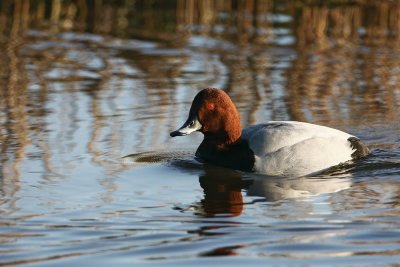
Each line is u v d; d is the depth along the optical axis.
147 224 9.95
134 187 11.52
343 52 20.28
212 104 12.80
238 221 10.04
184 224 9.95
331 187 11.56
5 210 10.47
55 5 24.88
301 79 17.64
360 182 11.74
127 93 16.56
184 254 8.91
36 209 10.52
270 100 15.97
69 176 11.91
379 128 14.16
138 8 25.61
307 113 15.07
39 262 8.71
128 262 8.69
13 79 17.78
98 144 13.45
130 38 21.98
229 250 9.02
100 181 11.74
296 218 10.12
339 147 12.64
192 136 14.15
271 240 9.32
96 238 9.47
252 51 20.44
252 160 12.48
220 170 12.46
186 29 22.92
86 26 23.36
